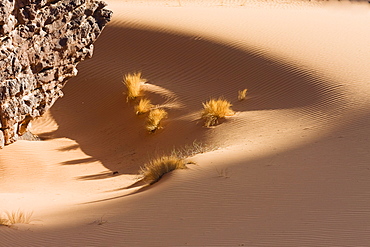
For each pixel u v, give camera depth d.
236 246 10.11
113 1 49.00
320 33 32.75
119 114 27.31
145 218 12.19
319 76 25.59
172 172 15.95
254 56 29.11
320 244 9.98
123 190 16.83
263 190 13.45
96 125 27.09
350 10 49.16
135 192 15.46
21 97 20.83
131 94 27.75
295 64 27.41
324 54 28.61
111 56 31.91
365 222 10.91
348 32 33.28
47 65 21.34
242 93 25.48
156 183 15.76
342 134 18.55
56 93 23.03
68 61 22.30
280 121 21.91
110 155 24.16
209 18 35.53
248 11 39.19
